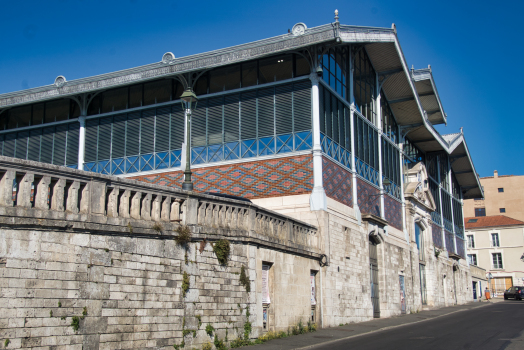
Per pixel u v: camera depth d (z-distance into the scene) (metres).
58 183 10.68
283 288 18.00
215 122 24.59
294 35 22.89
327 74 24.62
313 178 22.30
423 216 38.50
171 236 13.09
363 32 25.42
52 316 10.23
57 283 10.40
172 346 12.77
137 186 12.41
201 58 24.20
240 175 23.56
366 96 29.70
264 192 22.97
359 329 20.98
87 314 10.84
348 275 23.97
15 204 10.16
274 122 23.47
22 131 28.94
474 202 84.88
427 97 38.16
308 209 22.06
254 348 14.62
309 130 22.77
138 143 26.05
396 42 28.44
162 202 13.20
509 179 83.38
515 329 19.16
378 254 29.19
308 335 18.17
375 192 29.22
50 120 28.48
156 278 12.56
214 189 23.88
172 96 25.89
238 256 15.48
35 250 10.13
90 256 11.07
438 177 45.94
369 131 29.44
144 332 12.07
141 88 26.67
